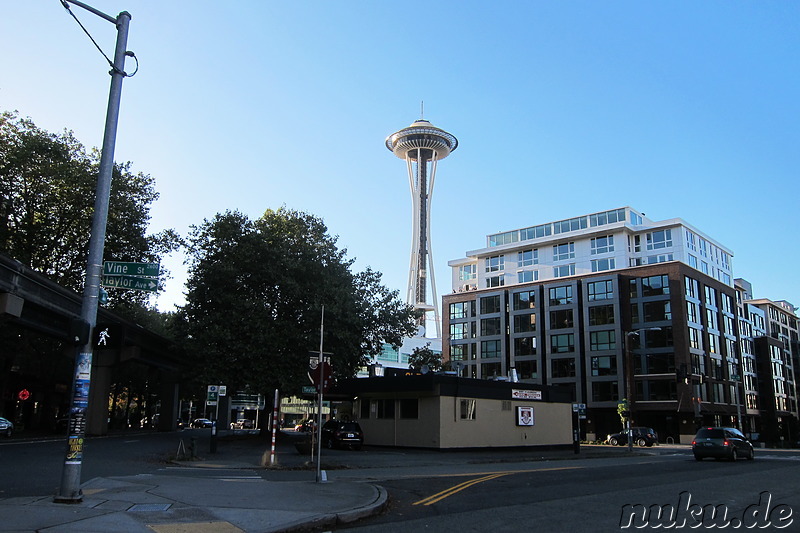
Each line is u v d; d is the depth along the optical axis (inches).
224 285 1501.0
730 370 2994.6
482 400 1448.1
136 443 1337.4
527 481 682.8
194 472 721.6
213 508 413.1
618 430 2711.6
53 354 2022.6
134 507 406.0
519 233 3592.5
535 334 3088.1
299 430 2854.3
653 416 2701.8
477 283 3666.3
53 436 1651.1
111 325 438.9
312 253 1539.1
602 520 408.8
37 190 1669.5
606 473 804.0
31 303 1229.1
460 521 403.9
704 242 3280.0
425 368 1749.5
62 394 2583.7
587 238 3253.0
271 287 1535.4
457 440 1357.0
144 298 1972.2
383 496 501.0
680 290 2701.8
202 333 1434.5
